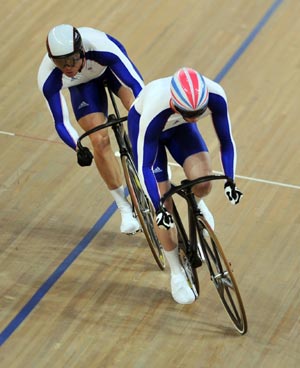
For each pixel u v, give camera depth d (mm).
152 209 14156
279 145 17312
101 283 14867
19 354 13633
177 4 22031
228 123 12352
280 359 13086
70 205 16578
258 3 21750
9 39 21406
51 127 18547
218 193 16312
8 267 15352
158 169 12922
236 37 20641
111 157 14906
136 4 22219
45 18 22047
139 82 14164
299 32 20641
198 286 13789
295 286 14312
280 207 15883
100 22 21672
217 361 13172
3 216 16453
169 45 20594
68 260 15398
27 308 14492
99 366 13297
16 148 18031
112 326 14000
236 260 14883
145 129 12055
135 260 15281
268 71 19453
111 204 16531
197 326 13836
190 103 11289
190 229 12914
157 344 13586
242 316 12797
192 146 12844
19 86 19812
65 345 13719
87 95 14492
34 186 17078
